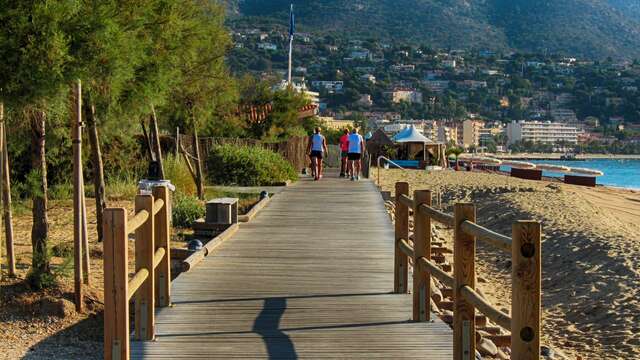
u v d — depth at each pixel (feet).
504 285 69.51
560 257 77.97
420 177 170.40
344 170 132.26
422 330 32.19
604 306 57.82
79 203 37.52
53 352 31.89
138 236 30.22
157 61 46.85
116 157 84.79
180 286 40.55
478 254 85.81
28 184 38.81
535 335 19.57
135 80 45.73
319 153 122.21
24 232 59.62
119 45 35.19
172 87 64.75
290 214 74.49
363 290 39.83
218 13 76.38
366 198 90.68
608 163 635.25
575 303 60.75
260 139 152.76
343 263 47.65
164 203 34.65
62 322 35.81
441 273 29.48
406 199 37.09
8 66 31.14
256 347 29.71
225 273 44.24
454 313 26.14
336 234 60.64
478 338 39.58
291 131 169.89
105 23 33.32
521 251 19.61
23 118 38.42
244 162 109.09
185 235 63.77
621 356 47.39
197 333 31.63
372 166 215.72
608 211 129.18
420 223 33.50
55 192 71.82
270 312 35.12
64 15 32.32
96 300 38.99
